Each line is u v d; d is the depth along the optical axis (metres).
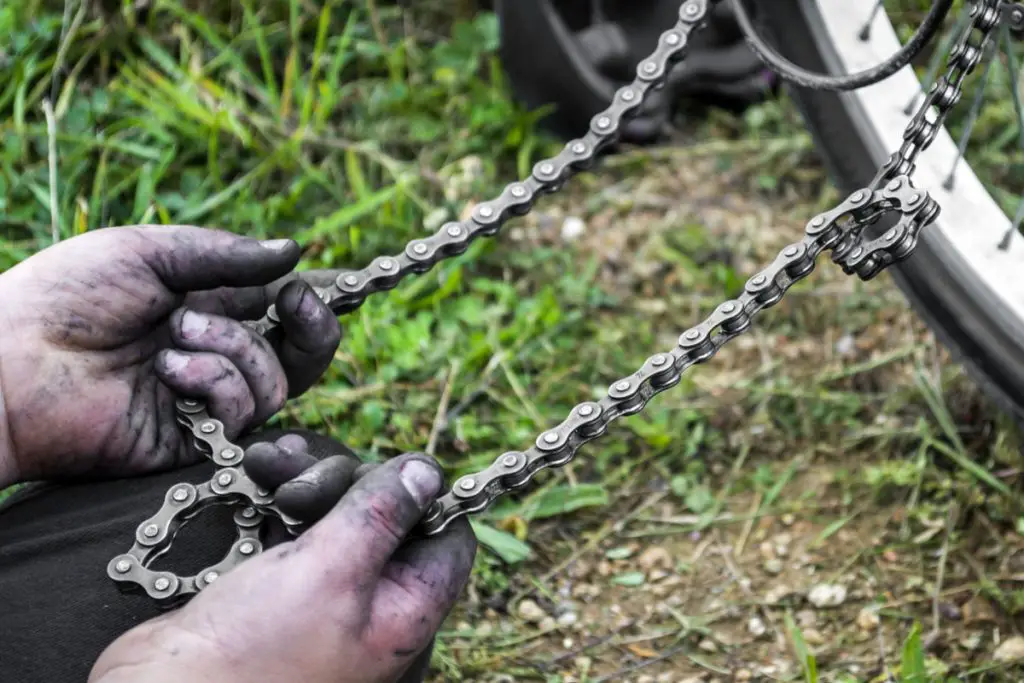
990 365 2.14
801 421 2.58
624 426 2.59
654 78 2.02
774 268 1.72
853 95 2.40
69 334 1.68
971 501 2.36
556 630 2.23
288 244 1.74
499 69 3.29
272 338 1.83
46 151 2.95
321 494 1.44
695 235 2.99
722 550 2.36
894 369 2.67
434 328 2.75
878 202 1.70
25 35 3.11
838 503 2.43
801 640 2.05
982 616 2.19
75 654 1.52
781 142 3.19
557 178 1.96
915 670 1.96
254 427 1.80
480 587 2.29
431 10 3.51
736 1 2.14
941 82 1.72
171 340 1.80
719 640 2.20
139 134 3.05
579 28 3.20
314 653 1.37
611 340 2.73
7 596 1.57
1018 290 2.13
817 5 2.45
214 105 3.10
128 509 1.68
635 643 2.21
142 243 1.71
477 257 2.91
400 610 1.44
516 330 2.70
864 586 2.27
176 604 1.49
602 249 2.98
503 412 2.60
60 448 1.71
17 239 2.81
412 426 2.53
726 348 2.77
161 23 3.34
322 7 3.47
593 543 2.38
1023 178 2.97
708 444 2.56
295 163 3.06
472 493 1.58
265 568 1.39
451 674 2.14
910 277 2.28
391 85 3.27
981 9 1.70
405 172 3.08
